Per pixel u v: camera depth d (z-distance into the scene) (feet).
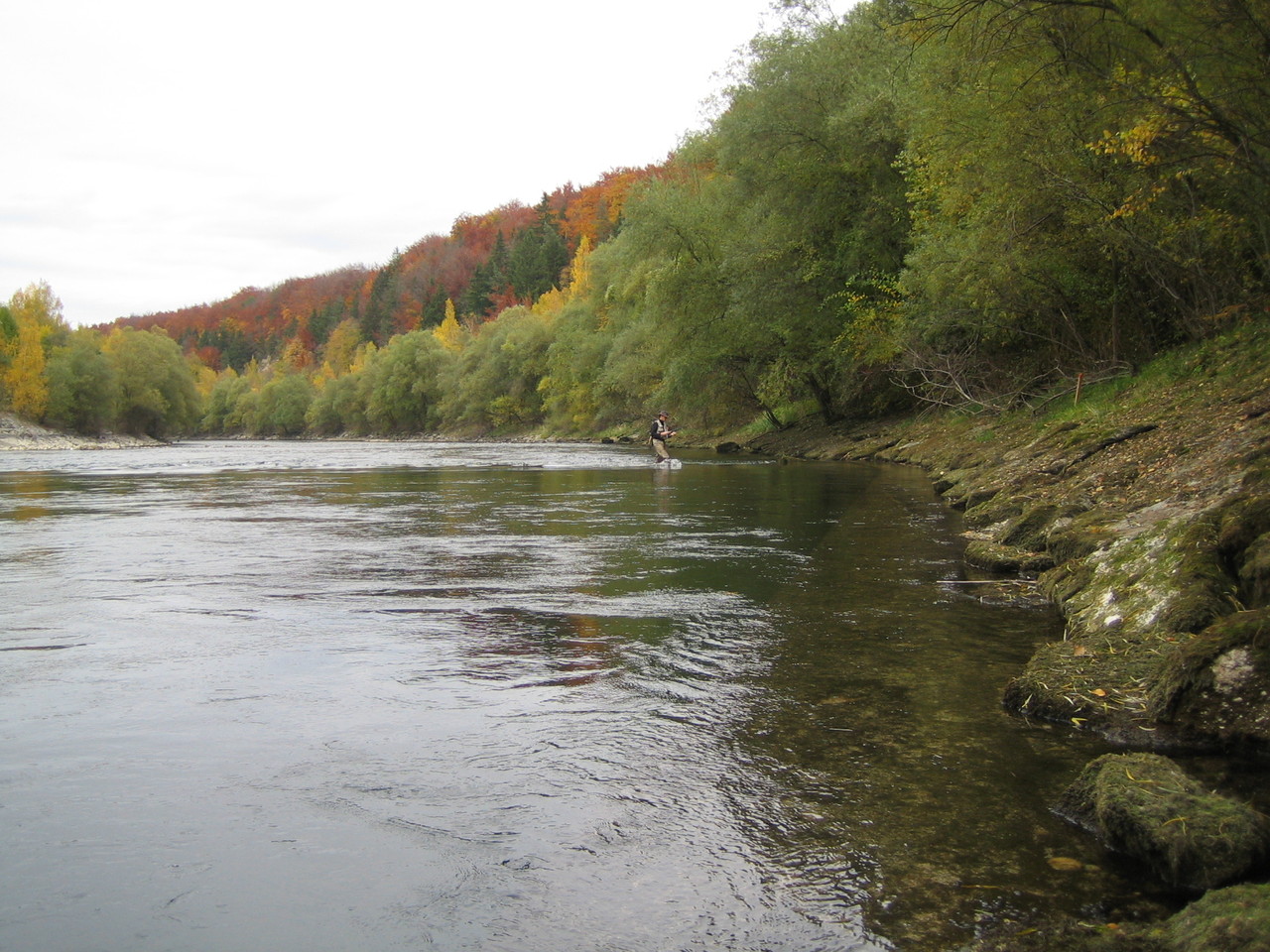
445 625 19.85
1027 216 57.06
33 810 10.44
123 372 339.16
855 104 88.58
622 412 214.69
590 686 15.25
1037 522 28.53
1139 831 9.30
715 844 9.70
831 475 67.92
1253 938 7.23
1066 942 7.75
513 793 10.94
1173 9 36.50
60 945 7.80
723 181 120.98
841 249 96.43
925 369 87.71
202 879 8.95
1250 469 21.89
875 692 14.88
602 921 8.23
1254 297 51.19
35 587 24.63
